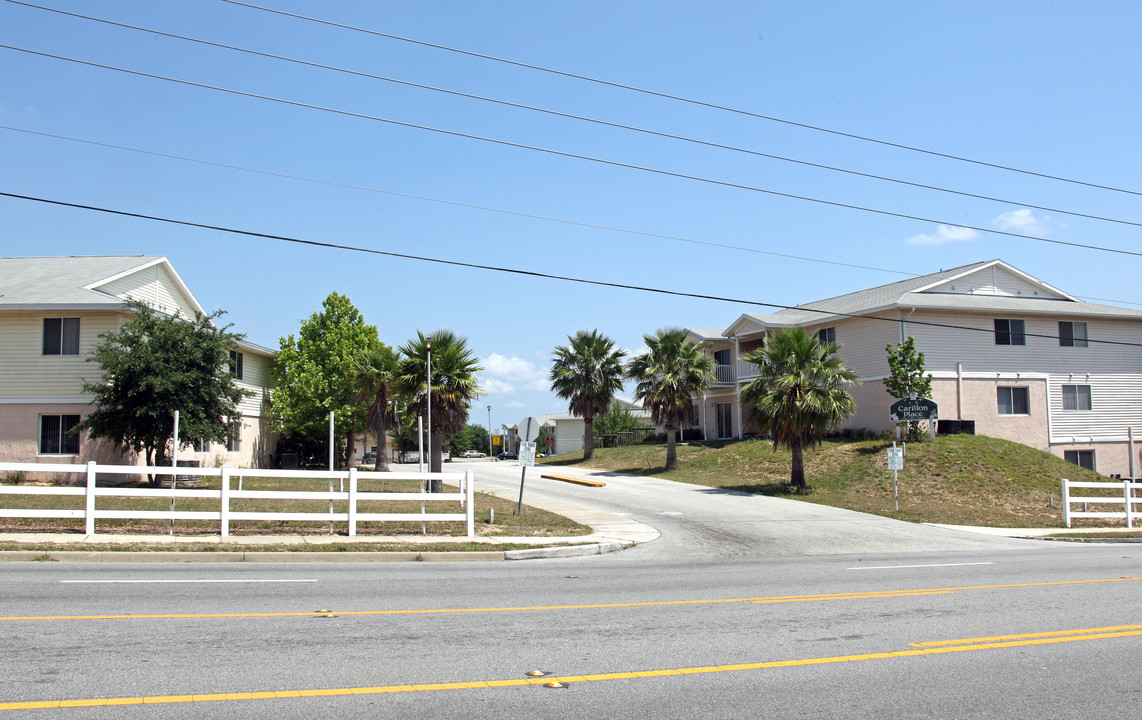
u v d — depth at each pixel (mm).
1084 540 19906
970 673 6855
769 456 34031
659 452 41125
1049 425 36438
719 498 25812
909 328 34750
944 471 28078
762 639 7992
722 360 46781
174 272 31359
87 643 7203
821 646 7734
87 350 25750
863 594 10812
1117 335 38656
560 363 44594
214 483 27484
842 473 29453
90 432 23812
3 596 9406
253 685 6082
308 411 36875
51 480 25359
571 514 21203
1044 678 6734
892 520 21891
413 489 27938
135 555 13102
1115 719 5746
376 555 14078
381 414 36438
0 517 16297
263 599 9555
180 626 7965
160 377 22875
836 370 27500
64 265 29984
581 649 7461
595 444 58188
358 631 7957
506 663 6906
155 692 5852
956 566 14211
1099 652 7633
